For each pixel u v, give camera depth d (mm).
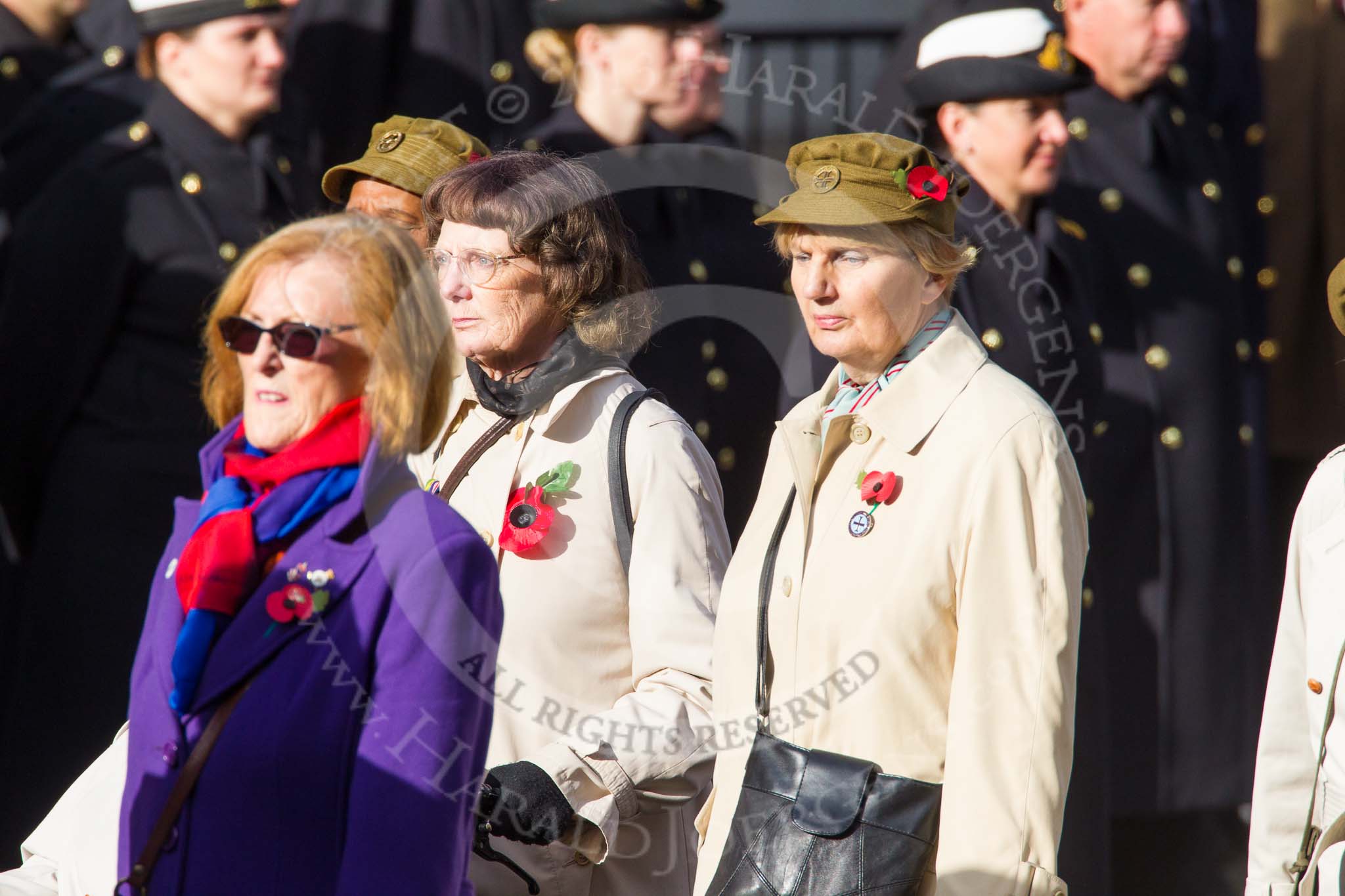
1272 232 17641
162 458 13195
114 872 7746
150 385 13281
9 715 13227
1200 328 14578
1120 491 14094
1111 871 13836
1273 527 17703
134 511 13133
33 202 13461
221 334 7059
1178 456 14312
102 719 13039
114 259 13180
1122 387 14180
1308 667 9117
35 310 13055
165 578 7273
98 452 13125
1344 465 9250
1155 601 14109
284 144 14078
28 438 13086
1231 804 14359
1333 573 9000
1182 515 14227
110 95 14156
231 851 6508
